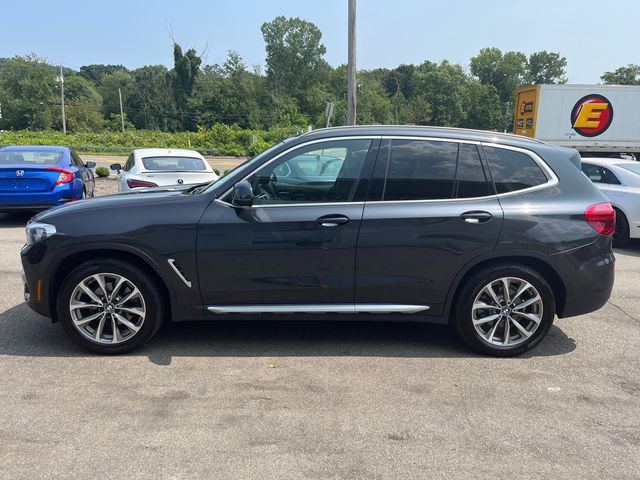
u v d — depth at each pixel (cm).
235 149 4256
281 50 9662
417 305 437
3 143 4659
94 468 287
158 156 1003
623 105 2272
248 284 426
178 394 370
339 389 382
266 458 298
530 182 439
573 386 395
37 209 973
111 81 10694
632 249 928
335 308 432
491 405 364
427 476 285
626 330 517
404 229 422
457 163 435
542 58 11438
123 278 421
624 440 325
